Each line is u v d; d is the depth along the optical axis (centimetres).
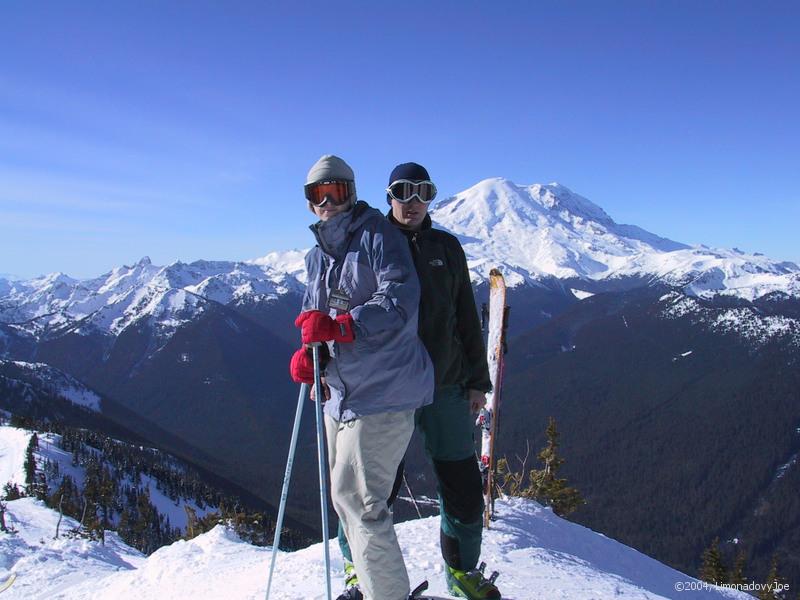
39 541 977
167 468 10256
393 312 275
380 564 283
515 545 522
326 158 298
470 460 339
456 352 328
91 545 966
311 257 317
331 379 288
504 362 580
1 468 7656
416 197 332
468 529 338
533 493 1002
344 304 288
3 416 12038
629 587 441
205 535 670
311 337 270
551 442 1020
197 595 482
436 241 333
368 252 289
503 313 567
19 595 682
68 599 598
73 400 19100
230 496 9856
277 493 13475
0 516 1684
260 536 771
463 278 338
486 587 336
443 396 332
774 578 2841
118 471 8856
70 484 6134
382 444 286
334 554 470
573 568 474
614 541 673
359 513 287
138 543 4928
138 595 545
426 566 434
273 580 436
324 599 363
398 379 282
